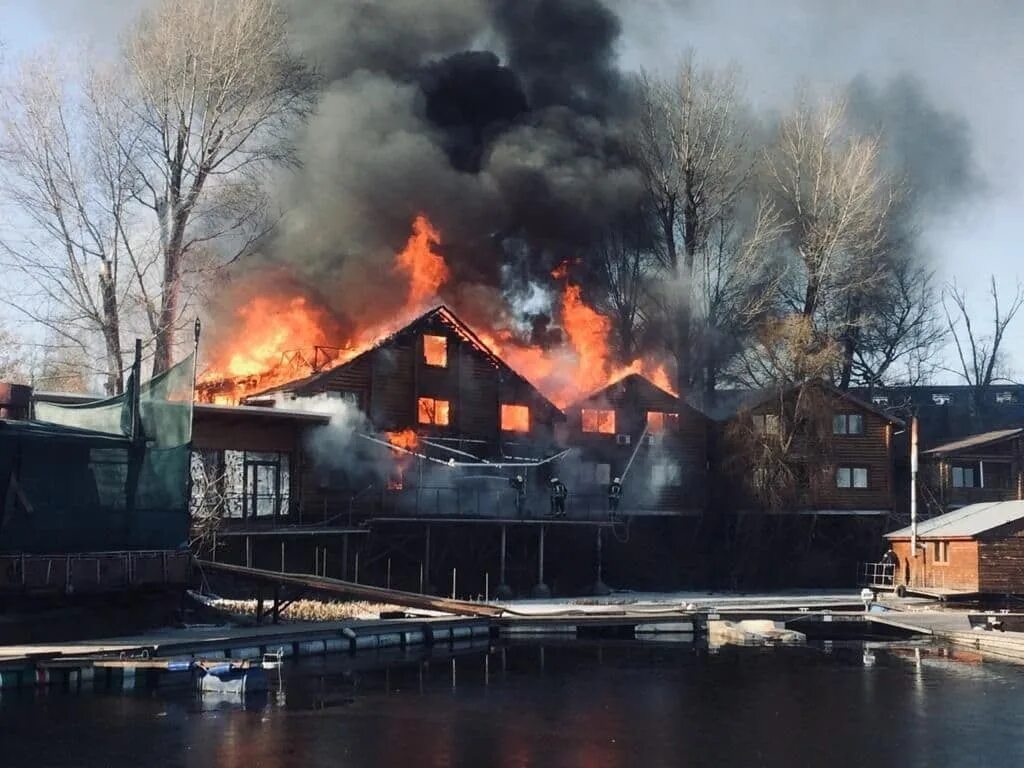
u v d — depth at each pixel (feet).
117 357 143.02
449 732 68.23
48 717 68.69
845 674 91.50
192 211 152.46
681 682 86.99
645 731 69.36
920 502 197.88
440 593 151.02
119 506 90.22
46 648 79.97
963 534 157.07
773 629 116.37
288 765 60.03
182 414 94.99
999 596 155.33
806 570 187.42
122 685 78.18
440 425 161.99
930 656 103.55
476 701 77.92
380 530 146.41
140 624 94.73
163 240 148.66
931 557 165.78
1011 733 69.26
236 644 89.66
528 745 65.36
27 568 81.41
